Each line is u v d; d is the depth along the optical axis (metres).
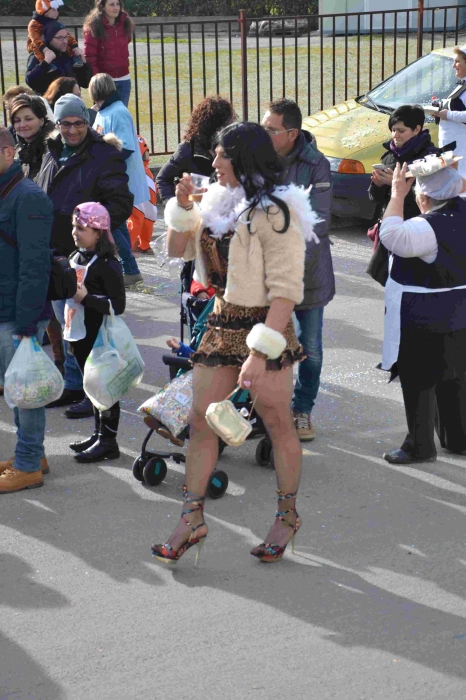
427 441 5.55
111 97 9.20
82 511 5.05
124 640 3.91
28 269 4.90
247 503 5.11
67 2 30.64
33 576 4.41
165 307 8.66
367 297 8.86
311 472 5.47
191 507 4.39
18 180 4.94
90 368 5.41
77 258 5.57
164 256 5.98
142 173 9.48
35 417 5.22
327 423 6.19
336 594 4.24
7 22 30.30
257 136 3.97
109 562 4.53
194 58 23.97
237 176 3.97
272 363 4.09
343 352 7.47
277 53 24.36
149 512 5.04
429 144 6.02
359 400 6.57
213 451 4.36
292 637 3.92
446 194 5.11
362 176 10.45
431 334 5.28
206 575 4.41
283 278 3.98
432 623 4.02
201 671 3.70
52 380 5.05
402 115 5.99
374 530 4.82
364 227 11.42
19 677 3.68
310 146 5.49
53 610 4.13
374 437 5.97
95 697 3.55
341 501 5.12
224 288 4.16
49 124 7.08
